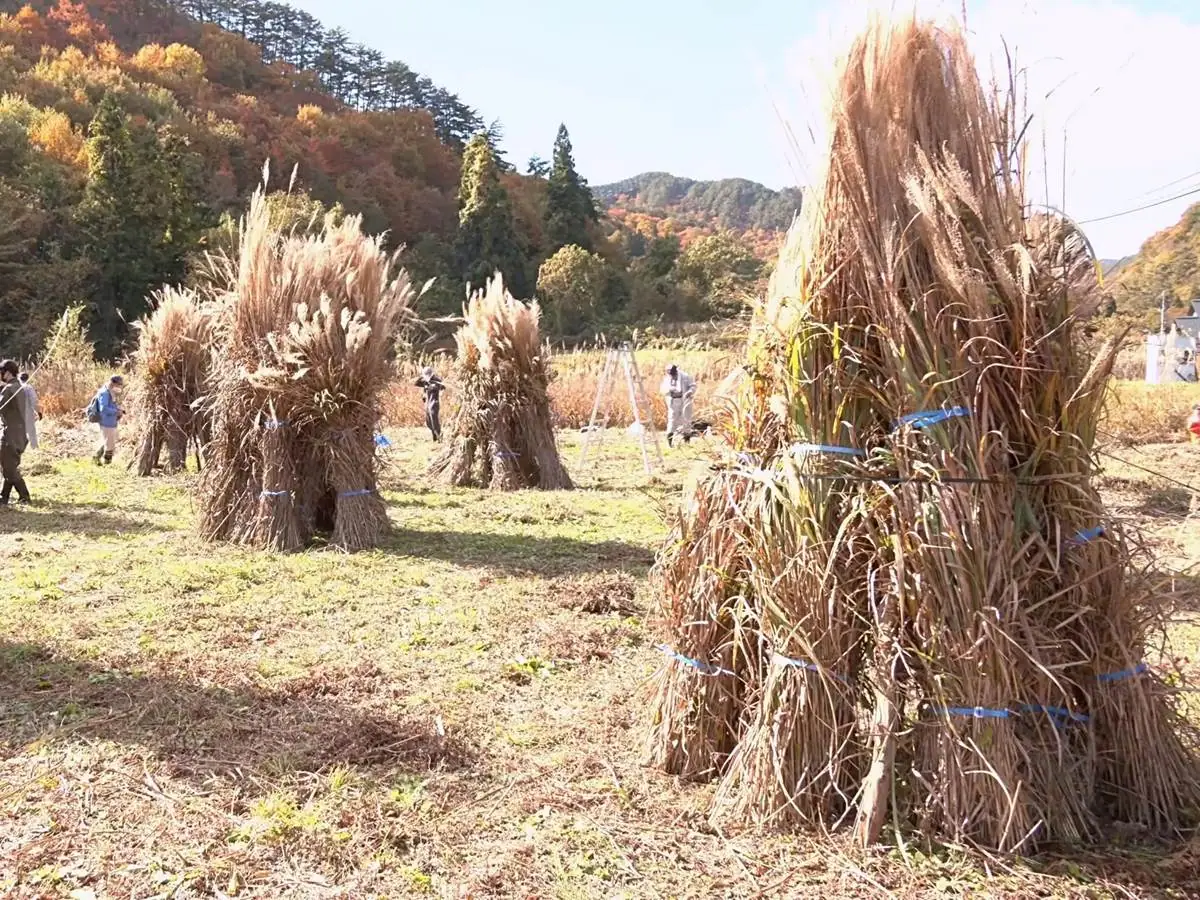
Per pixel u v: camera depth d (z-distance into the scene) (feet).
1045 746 10.23
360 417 27.22
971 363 10.19
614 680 16.02
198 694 15.19
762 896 9.37
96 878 9.98
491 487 38.83
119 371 80.12
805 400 10.68
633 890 9.56
